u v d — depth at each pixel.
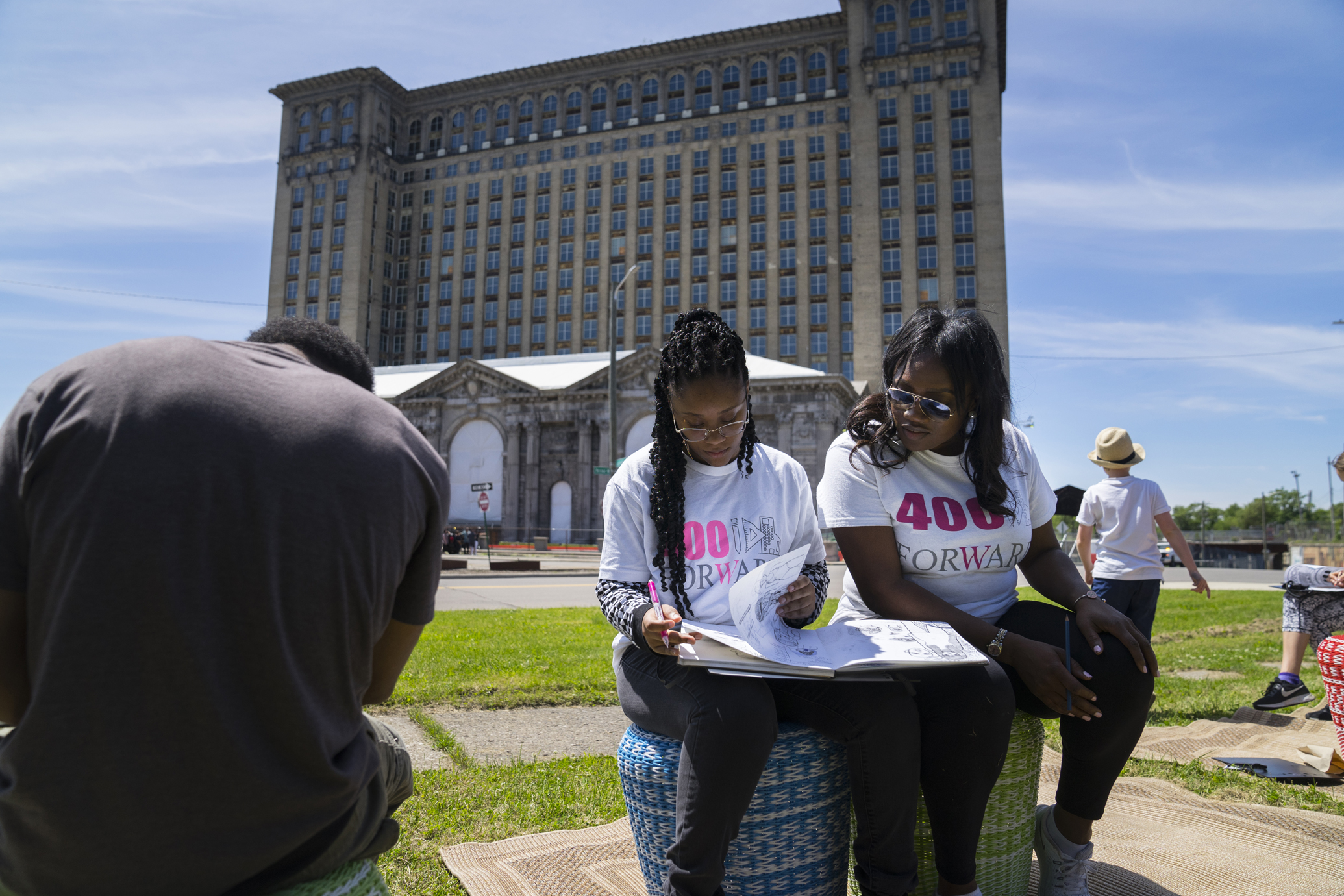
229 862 1.22
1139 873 2.67
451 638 8.32
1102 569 5.68
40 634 1.19
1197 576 5.48
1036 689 2.16
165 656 1.17
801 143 69.19
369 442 1.39
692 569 2.29
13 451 1.25
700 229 70.81
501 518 47.53
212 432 1.25
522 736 4.54
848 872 2.25
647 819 2.10
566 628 9.30
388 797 1.82
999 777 2.29
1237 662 6.99
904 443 2.47
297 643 1.26
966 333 2.38
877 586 2.46
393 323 79.19
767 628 2.04
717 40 72.56
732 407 2.17
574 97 77.56
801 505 2.47
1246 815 3.20
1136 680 2.17
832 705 2.00
